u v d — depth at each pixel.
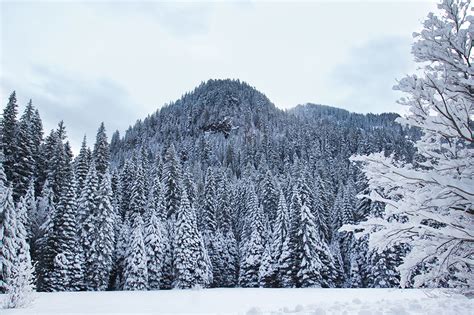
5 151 50.56
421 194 5.90
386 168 6.92
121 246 48.53
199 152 155.75
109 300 23.64
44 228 42.06
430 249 6.41
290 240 46.62
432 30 6.61
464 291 7.95
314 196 62.81
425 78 6.46
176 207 60.69
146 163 97.81
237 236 69.12
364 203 54.53
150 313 14.38
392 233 6.48
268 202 68.69
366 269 49.31
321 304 11.05
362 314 8.45
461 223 5.82
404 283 7.18
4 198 25.59
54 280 38.75
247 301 20.03
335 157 131.38
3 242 24.53
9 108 52.88
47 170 58.66
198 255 47.16
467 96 6.82
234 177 101.31
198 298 24.02
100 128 72.75
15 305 18.05
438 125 6.70
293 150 147.25
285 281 45.28
